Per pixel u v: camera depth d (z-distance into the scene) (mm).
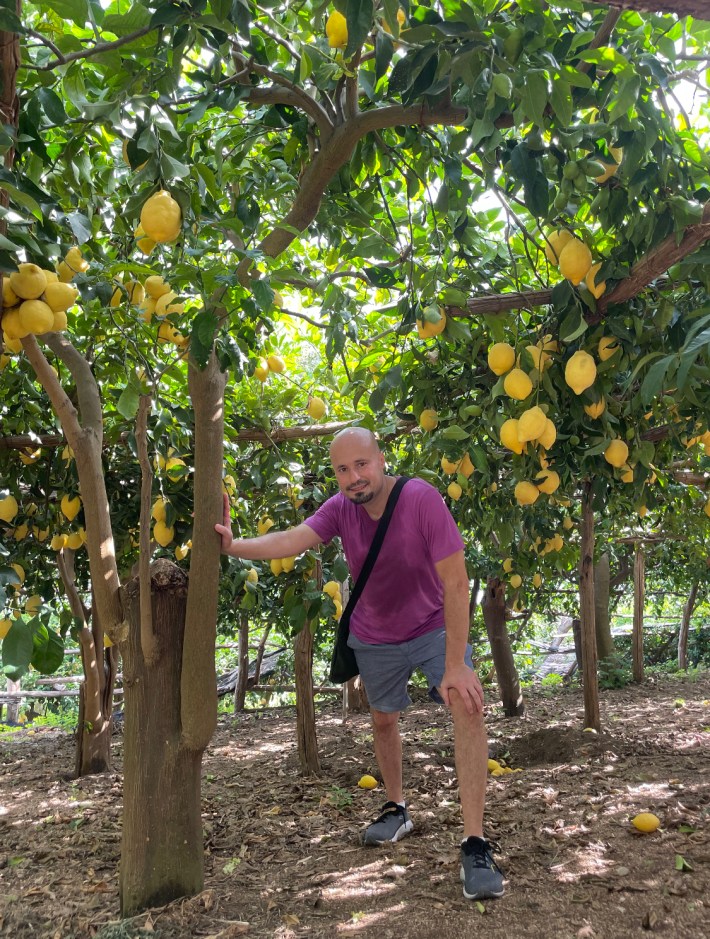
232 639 11070
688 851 2805
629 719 6523
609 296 2621
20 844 3629
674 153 2312
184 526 3381
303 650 4734
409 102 2014
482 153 2260
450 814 3480
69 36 2162
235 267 2322
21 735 8039
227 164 2855
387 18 1677
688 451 3949
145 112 1947
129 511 4277
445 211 2691
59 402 2529
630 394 3088
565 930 2262
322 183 2461
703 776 3941
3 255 1594
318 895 2627
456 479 3568
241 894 2670
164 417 3613
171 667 2562
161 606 2566
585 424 3047
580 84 1884
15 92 1758
